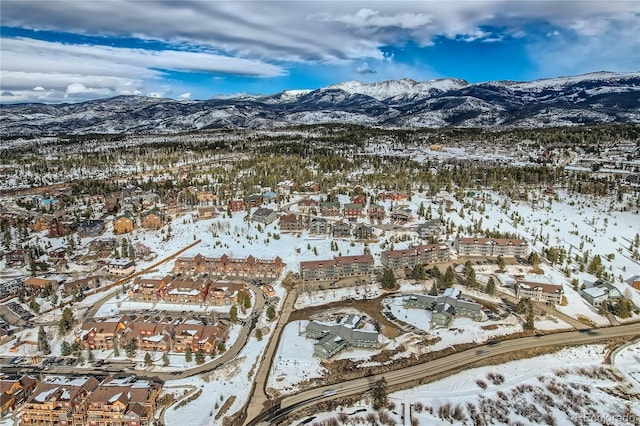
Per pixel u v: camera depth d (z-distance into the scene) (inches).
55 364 5482.3
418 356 5693.9
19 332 6190.9
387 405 4783.5
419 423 4564.5
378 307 6889.8
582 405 4928.6
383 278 7500.0
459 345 5954.7
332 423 4480.8
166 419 4537.4
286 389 5019.7
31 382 5024.6
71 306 6914.4
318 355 5585.6
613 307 7012.8
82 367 5418.3
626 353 5900.6
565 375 5428.2
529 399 5002.5
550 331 6392.7
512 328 6378.0
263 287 7564.0
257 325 6387.8
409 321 6476.4
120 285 7662.4
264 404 4785.9
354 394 4970.5
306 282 7751.0
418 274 7701.8
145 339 5753.0
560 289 7091.5
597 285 7440.9
